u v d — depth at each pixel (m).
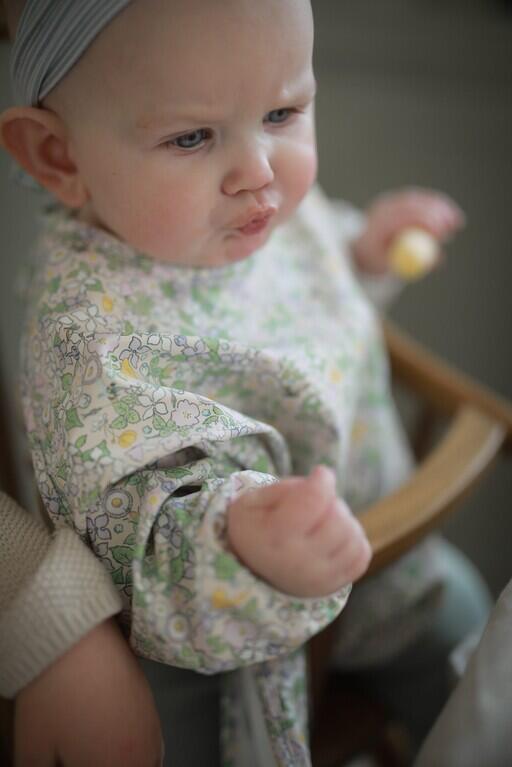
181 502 0.49
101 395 0.51
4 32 0.61
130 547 0.50
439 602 0.89
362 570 0.45
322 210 0.89
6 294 0.91
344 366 0.75
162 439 0.50
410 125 1.51
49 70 0.50
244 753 0.62
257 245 0.59
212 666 0.46
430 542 0.92
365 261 0.94
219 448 0.56
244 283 0.69
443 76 1.51
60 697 0.45
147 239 0.55
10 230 0.90
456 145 1.51
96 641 0.46
